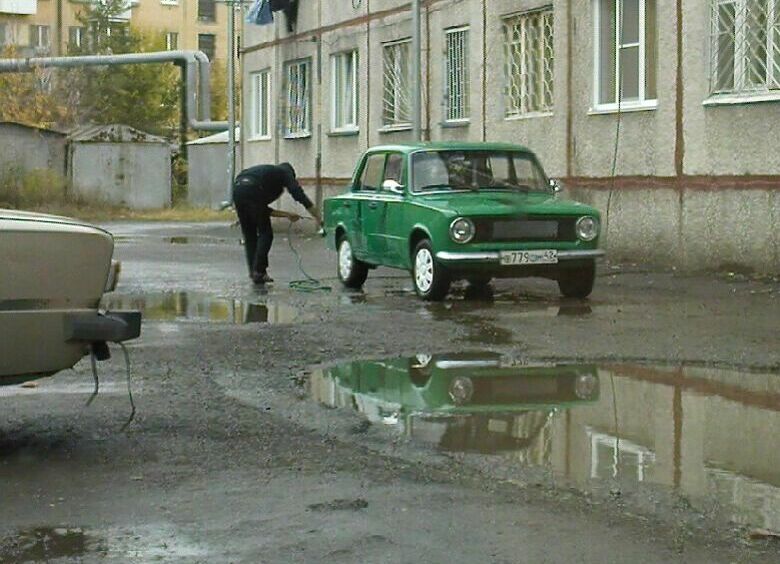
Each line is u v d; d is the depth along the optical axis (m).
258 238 24.47
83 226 10.03
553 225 20.30
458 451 10.03
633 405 11.98
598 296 21.31
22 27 103.38
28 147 74.25
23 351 9.70
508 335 16.53
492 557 7.25
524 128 31.34
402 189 21.56
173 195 79.12
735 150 24.38
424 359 14.77
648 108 26.69
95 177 75.56
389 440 10.45
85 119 93.38
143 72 94.56
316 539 7.63
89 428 10.97
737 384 13.08
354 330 17.17
